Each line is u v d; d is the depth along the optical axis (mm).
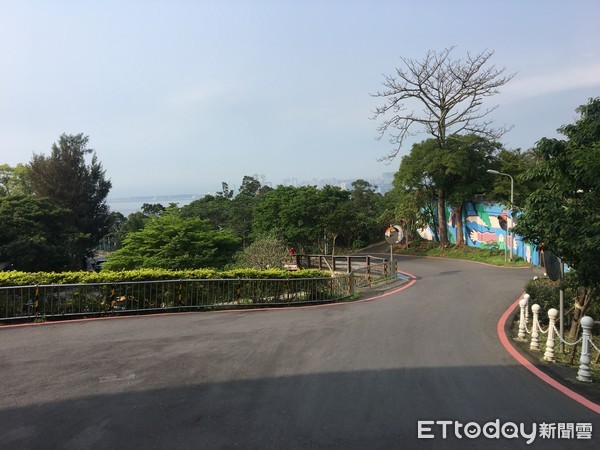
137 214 60875
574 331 8391
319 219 29078
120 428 4355
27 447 3967
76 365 6418
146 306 10938
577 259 6316
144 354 7027
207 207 50469
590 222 5617
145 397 5172
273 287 12625
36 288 9844
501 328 9492
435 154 31344
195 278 11711
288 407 4891
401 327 9430
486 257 28844
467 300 13484
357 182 55094
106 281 10695
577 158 5906
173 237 16375
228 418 4590
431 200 36188
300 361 6719
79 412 4742
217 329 8984
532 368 6602
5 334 8383
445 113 32500
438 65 31797
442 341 8227
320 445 4012
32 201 29188
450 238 36875
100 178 42531
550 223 5918
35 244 25719
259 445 4004
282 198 30781
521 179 7391
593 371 6684
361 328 9266
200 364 6512
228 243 17500
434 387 5645
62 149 40375
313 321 9977
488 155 32094
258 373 6102
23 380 5758
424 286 17109
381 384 5715
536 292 11156
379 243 43750
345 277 14508
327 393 5348
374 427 4414
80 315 10172
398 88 32844
